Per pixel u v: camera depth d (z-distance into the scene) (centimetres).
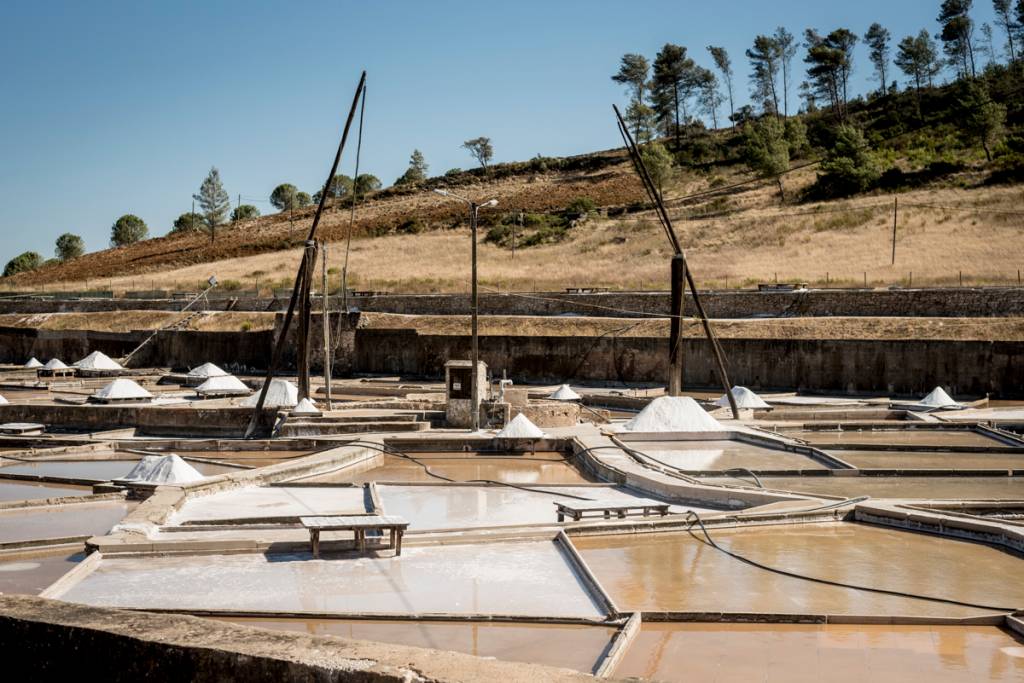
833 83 13162
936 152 9656
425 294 7006
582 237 9388
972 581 1496
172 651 596
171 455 2302
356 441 2934
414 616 1302
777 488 2236
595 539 1786
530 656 1161
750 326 5259
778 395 4494
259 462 2766
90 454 2912
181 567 1557
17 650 650
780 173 10181
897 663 1142
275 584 1460
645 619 1302
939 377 4466
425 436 3034
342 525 1603
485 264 8688
